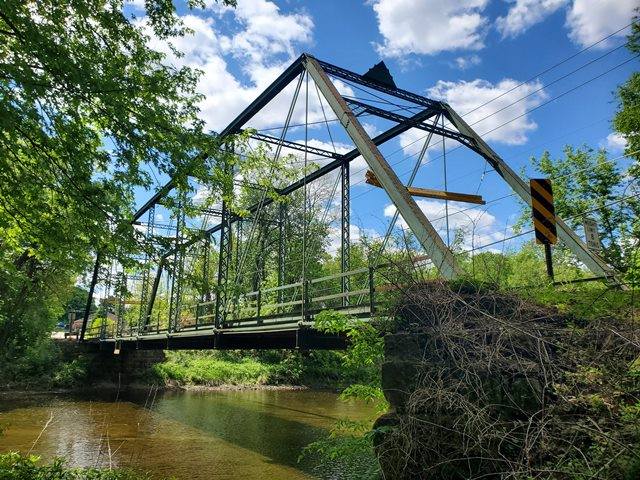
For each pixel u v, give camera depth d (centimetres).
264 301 2245
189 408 2270
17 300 2419
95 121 744
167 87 745
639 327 404
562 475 336
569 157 2238
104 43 744
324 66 1442
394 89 1592
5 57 633
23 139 665
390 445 454
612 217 1770
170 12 747
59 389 2878
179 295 2127
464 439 396
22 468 680
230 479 1104
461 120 1711
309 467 1209
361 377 738
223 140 895
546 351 408
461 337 443
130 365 3297
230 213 1805
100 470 790
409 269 566
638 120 1711
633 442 333
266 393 2988
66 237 743
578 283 645
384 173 1045
